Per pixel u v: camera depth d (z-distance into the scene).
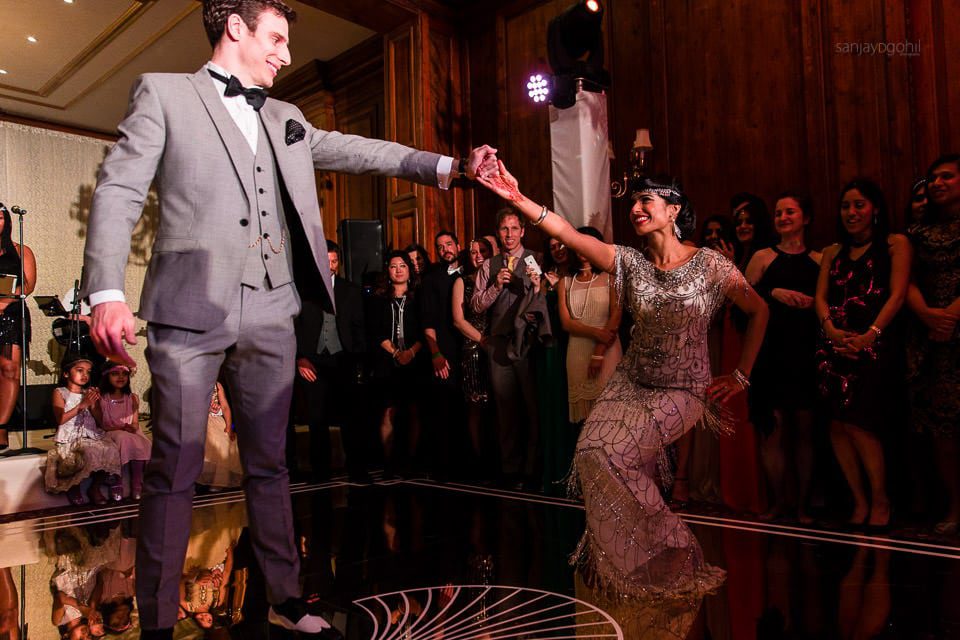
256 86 1.80
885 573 2.31
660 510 2.24
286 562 1.83
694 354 2.33
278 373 1.78
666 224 2.40
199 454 1.69
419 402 4.79
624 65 5.60
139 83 1.66
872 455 3.05
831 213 4.44
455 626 1.86
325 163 1.99
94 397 4.40
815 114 4.54
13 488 4.08
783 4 4.73
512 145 6.45
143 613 1.61
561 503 3.60
